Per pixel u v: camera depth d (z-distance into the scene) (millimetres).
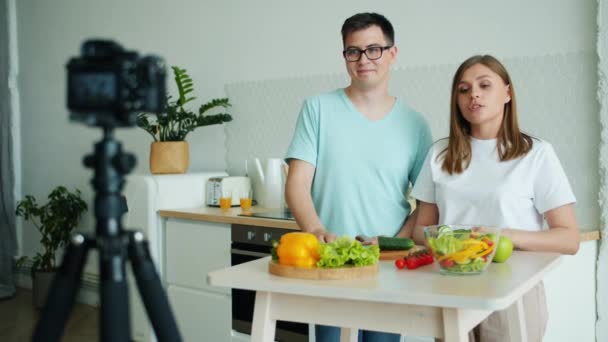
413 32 3121
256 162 3574
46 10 4984
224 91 3902
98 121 882
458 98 1784
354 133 2029
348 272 1355
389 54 2012
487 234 1373
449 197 1792
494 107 1730
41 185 5129
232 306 3168
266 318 1413
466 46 2955
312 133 2059
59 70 4906
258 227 3035
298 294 1354
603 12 2535
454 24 2988
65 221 4574
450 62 3008
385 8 3217
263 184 3531
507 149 1744
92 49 890
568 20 2660
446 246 1359
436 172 1847
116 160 888
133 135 4387
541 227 1792
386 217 2029
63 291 883
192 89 3801
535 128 2768
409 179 2111
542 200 1728
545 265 1466
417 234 1877
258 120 3744
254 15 3740
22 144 5277
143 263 906
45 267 4781
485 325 1696
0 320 4301
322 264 1367
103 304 864
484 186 1743
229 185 3586
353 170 2023
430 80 3068
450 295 1180
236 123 3852
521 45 2793
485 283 1288
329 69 3436
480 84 1732
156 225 3482
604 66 2543
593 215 2633
